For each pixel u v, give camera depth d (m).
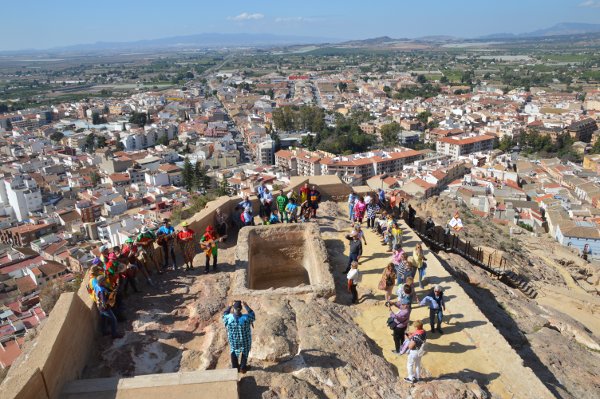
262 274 29.39
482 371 18.47
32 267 86.81
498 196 113.62
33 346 14.62
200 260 26.45
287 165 169.88
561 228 86.00
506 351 19.44
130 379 14.90
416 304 23.34
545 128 193.00
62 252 99.12
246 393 15.16
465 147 177.88
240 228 30.98
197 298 22.08
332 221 34.19
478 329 21.03
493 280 33.56
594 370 22.03
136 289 22.52
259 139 197.50
